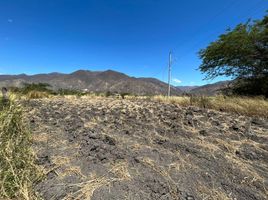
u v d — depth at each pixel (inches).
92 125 293.3
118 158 175.5
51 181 142.2
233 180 148.9
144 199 125.2
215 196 130.3
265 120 354.0
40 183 140.0
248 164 174.4
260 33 742.5
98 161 170.4
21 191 124.7
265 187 141.6
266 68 765.9
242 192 135.2
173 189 134.6
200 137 238.2
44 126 278.7
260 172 161.9
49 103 601.6
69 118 342.6
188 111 421.1
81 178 145.7
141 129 272.4
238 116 387.9
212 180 147.5
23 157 155.1
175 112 409.1
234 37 772.6
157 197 127.1
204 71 910.4
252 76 799.1
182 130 264.1
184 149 201.0
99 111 427.2
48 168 158.4
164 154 187.8
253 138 243.3
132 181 143.0
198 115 373.4
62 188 134.0
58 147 203.5
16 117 189.0
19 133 183.2
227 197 129.9
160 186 137.3
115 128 278.1
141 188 135.4
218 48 822.5
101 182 140.9
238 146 214.7
